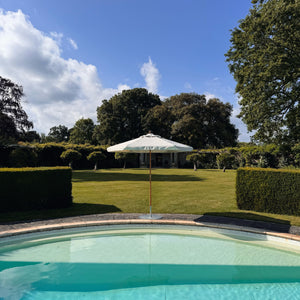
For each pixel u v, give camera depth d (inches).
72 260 166.7
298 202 261.9
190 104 1487.5
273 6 643.5
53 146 1017.5
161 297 121.9
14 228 213.9
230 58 787.4
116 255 175.6
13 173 281.1
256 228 217.5
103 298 121.3
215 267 155.5
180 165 1353.3
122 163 1300.4
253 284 135.1
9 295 123.2
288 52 674.8
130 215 262.7
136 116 1497.3
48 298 120.9
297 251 183.3
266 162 815.1
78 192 420.5
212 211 282.7
